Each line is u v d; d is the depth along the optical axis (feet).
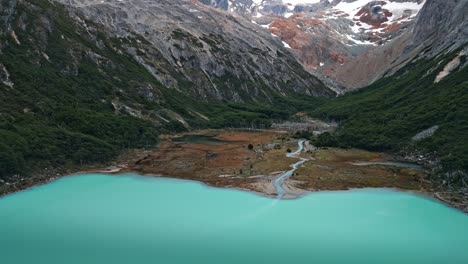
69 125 553.23
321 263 259.60
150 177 450.71
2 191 368.07
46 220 314.55
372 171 472.85
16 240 281.13
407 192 393.70
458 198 372.99
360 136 648.38
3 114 485.15
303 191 398.62
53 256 261.85
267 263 258.98
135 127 649.20
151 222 317.42
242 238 291.99
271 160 536.01
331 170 477.77
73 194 379.14
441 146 506.89
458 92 640.17
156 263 256.52
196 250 274.98
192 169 490.49
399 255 269.64
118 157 533.14
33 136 463.01
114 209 343.26
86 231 298.56
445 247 280.31
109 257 263.29
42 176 417.69
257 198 378.32
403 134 602.44
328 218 327.88
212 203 363.76
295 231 309.83
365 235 298.56
